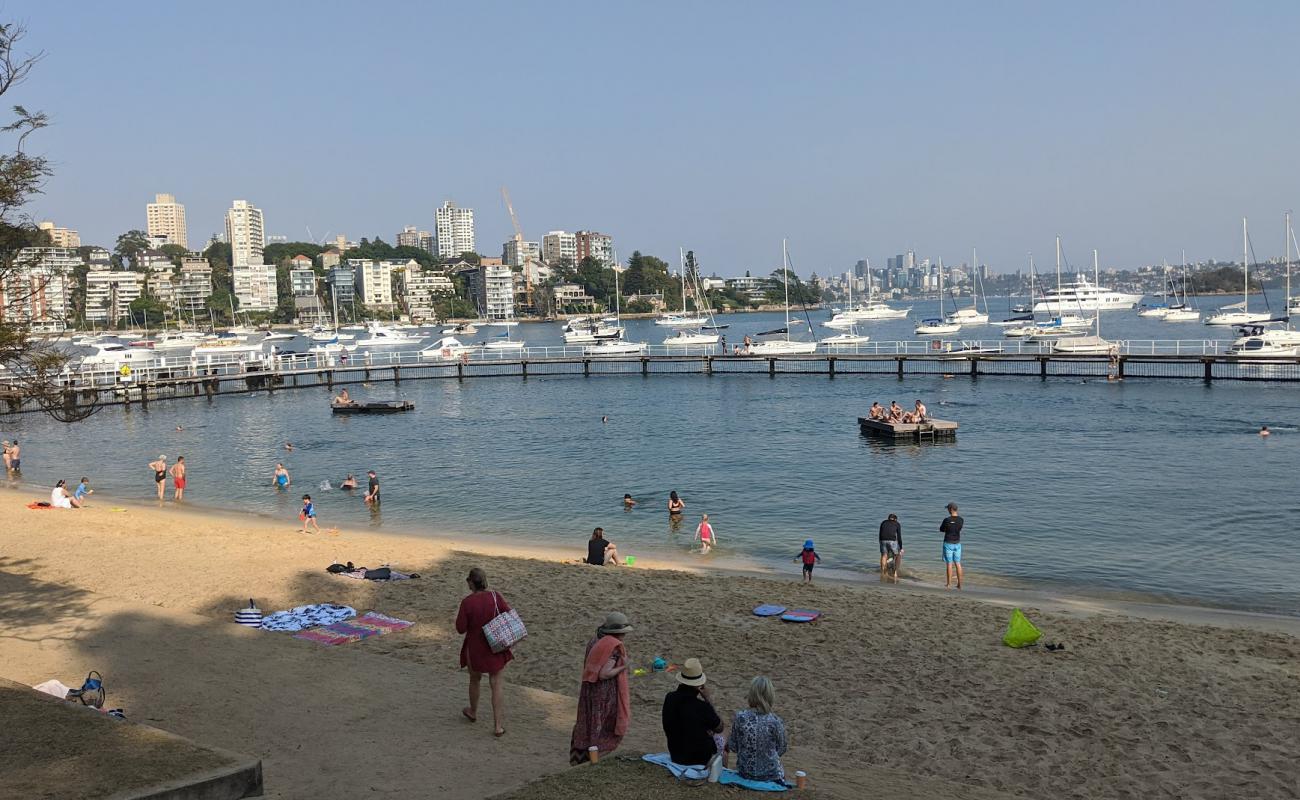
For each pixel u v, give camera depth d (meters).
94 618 18.12
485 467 47.09
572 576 23.69
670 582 23.12
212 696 13.64
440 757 11.19
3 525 30.06
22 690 12.14
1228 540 29.67
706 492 39.41
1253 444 46.34
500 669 11.91
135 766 9.56
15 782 9.16
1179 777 12.32
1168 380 75.62
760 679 9.95
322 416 69.56
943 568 27.38
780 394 76.00
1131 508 34.22
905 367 96.69
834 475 42.28
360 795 10.04
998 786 12.04
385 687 14.09
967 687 15.62
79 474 47.41
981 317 179.12
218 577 22.80
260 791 9.70
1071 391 71.31
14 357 15.29
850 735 13.65
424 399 80.44
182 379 80.94
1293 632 20.50
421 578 23.00
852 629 18.97
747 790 9.59
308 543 27.52
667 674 16.20
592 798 9.25
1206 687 15.60
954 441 50.50
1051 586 25.36
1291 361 69.88
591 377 95.31
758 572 27.27
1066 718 14.29
